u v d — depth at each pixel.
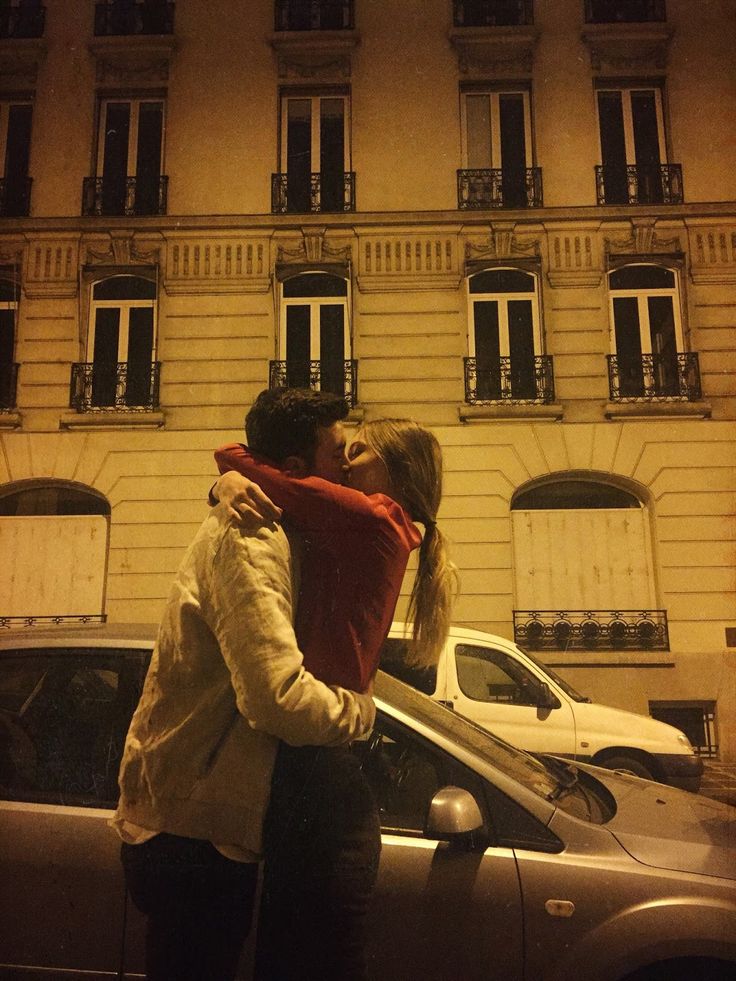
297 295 9.72
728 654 8.93
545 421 9.47
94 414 9.28
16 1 9.62
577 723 4.83
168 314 9.43
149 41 9.62
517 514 9.56
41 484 9.33
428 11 9.84
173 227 9.50
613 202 9.59
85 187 9.52
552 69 9.66
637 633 9.20
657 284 9.65
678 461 9.36
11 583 9.12
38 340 9.45
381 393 9.47
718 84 9.55
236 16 9.73
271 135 9.62
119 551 9.12
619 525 9.52
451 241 9.66
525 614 9.28
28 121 9.65
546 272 9.59
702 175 9.48
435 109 9.69
